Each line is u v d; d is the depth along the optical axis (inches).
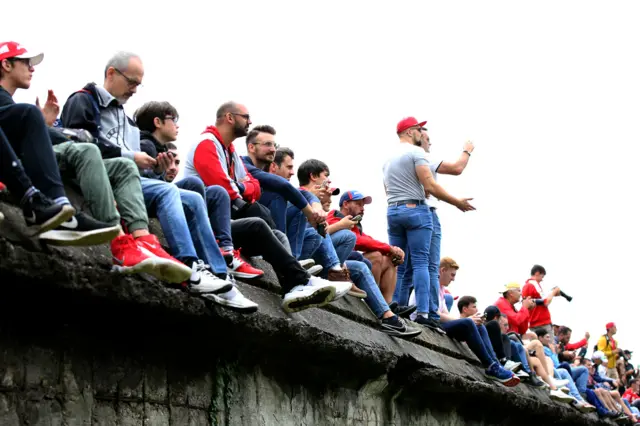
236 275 517.7
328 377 609.0
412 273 872.3
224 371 493.0
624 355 1840.6
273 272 574.6
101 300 374.3
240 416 503.5
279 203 611.5
